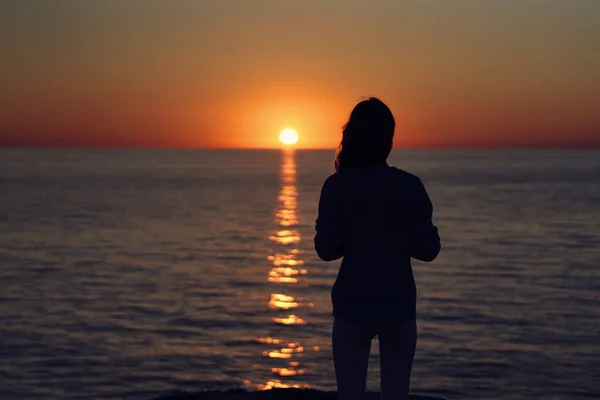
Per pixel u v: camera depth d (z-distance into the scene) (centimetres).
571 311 1672
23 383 1077
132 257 2788
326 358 1251
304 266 2561
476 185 8938
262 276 2303
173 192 7600
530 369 1162
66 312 1650
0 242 3250
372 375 1114
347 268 366
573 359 1224
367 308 361
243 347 1325
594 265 2514
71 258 2728
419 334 1418
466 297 1861
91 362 1203
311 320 1584
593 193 7162
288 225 4234
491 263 2572
